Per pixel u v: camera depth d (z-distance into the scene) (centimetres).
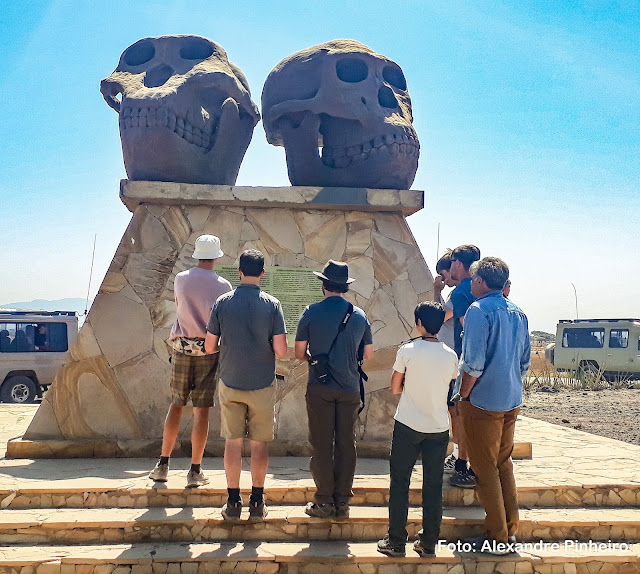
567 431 823
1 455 612
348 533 460
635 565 440
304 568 423
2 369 1409
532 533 474
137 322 644
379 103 707
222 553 426
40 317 1460
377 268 679
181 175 676
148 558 415
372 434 649
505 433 454
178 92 670
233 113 704
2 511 468
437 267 596
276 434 638
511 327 450
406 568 428
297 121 715
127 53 727
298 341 469
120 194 647
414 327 671
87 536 445
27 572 408
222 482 504
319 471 453
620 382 1828
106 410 629
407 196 673
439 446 430
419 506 500
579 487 516
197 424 495
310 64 702
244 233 672
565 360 2194
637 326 1995
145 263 655
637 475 558
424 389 431
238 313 453
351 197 668
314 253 676
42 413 624
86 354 634
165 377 639
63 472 539
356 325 465
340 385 454
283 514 464
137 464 577
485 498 443
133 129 662
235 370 450
